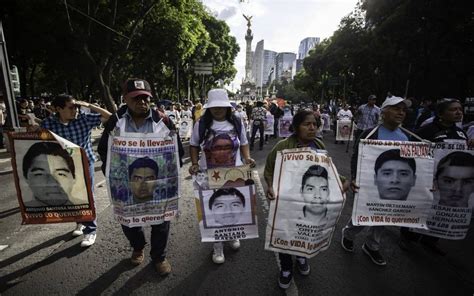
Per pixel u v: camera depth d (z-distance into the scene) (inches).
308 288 115.4
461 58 681.6
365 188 120.9
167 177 117.3
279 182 105.6
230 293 111.9
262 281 119.3
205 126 125.2
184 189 239.1
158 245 121.0
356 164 125.8
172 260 133.5
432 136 134.2
